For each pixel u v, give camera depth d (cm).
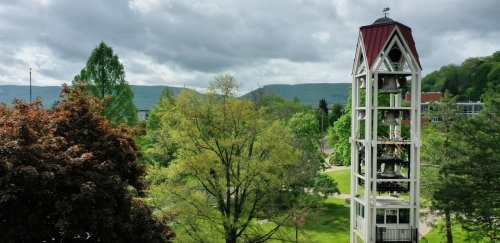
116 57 5134
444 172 2916
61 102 1961
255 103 2973
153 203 2706
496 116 2861
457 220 2948
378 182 3056
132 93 5347
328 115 14512
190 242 2570
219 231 2664
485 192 2678
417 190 2914
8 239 1449
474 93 15112
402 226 2919
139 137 4666
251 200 2830
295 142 4650
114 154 1844
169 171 2692
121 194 1723
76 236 1554
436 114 3600
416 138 2909
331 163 8800
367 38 2958
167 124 2869
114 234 1587
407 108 2916
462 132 2905
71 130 1827
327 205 5275
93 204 1597
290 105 8544
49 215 1569
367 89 2892
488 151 2780
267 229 3625
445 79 17538
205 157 2636
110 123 1983
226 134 2784
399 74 2933
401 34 2867
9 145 1477
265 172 2659
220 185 2680
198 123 2761
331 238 3950
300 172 3362
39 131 1667
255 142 2828
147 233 1752
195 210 2641
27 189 1515
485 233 2808
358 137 3212
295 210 2847
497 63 15525
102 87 5069
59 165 1519
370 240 2900
